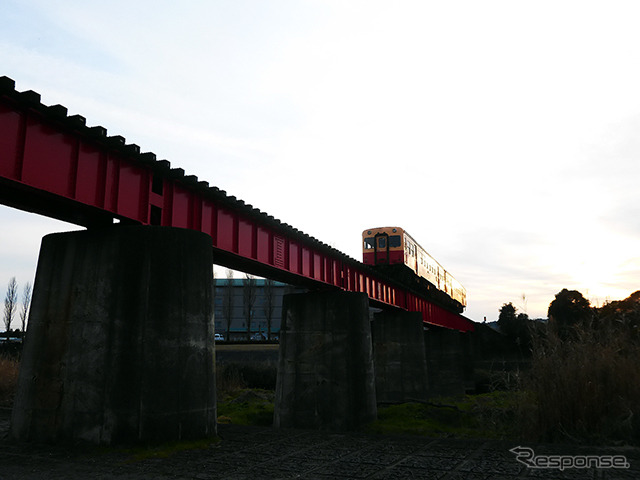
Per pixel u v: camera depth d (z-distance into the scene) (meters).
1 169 10.07
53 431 11.96
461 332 68.81
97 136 11.91
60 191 11.26
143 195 13.65
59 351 12.46
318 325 22.86
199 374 12.59
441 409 24.75
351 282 28.17
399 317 37.34
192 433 12.16
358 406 21.56
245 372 44.91
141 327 11.82
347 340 22.31
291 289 86.38
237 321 99.38
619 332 14.49
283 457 10.95
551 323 15.20
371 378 22.88
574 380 13.50
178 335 12.23
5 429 14.62
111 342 11.89
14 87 10.12
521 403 14.79
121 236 12.48
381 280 33.62
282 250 21.19
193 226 15.59
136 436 11.37
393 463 10.42
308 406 21.94
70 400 11.99
